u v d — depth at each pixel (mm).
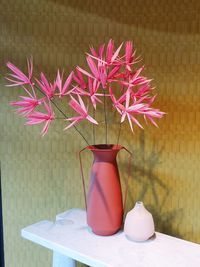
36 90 980
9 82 995
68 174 1015
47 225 875
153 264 684
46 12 941
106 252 730
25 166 1041
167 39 869
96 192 782
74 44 938
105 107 945
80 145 989
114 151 771
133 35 894
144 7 875
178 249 744
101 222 786
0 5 963
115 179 785
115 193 784
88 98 948
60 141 1002
